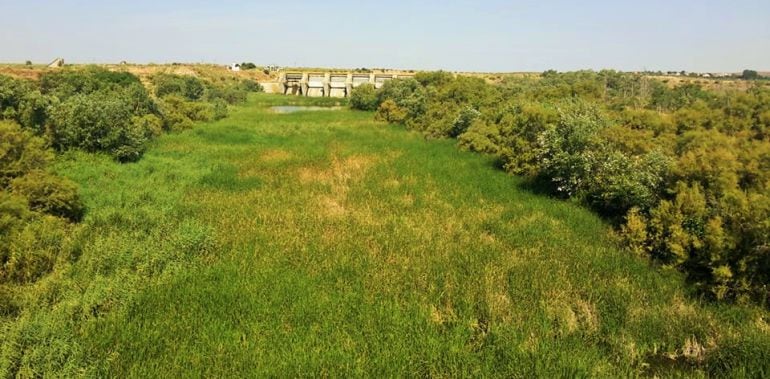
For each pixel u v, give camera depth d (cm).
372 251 1372
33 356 821
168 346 895
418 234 1521
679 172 1423
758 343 918
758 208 1105
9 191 1368
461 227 1603
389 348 910
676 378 879
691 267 1252
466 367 859
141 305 1031
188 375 803
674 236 1281
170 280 1150
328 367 843
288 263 1277
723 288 1115
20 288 1034
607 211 1750
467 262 1309
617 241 1480
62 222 1383
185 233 1387
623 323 1030
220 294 1082
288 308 1038
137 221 1500
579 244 1461
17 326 891
